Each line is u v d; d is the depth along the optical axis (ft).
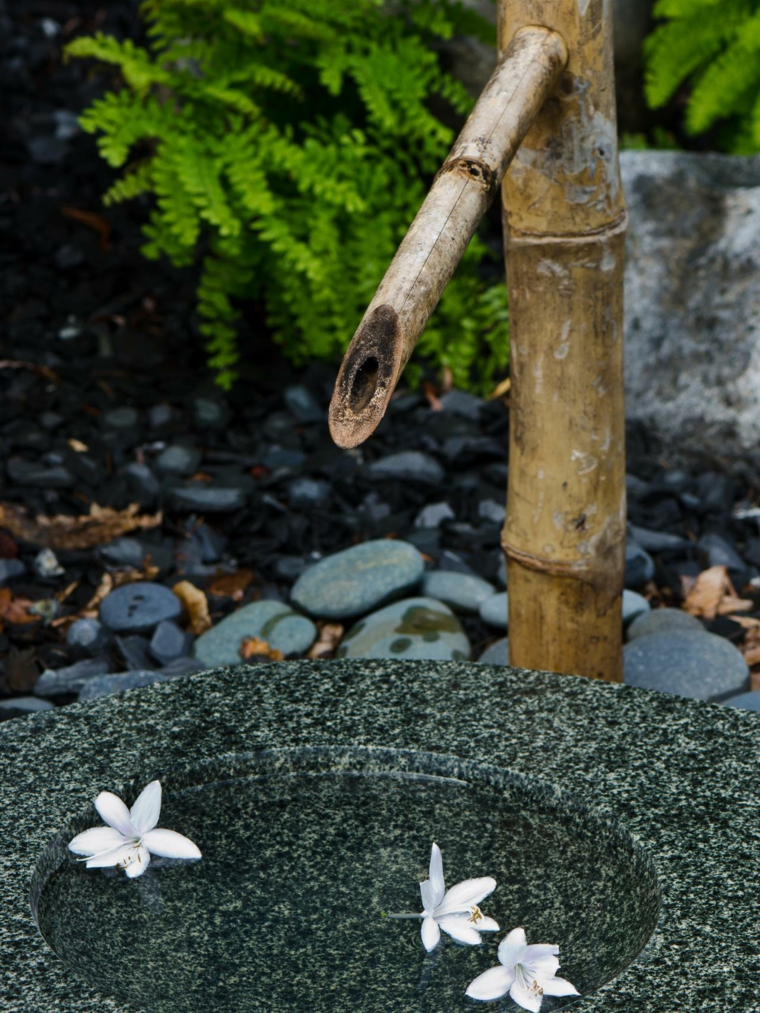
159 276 13.83
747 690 7.61
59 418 11.40
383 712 5.48
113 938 4.53
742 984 3.84
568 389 5.82
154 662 8.42
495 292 11.89
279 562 9.59
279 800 5.23
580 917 4.58
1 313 13.10
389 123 10.37
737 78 12.16
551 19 5.01
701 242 10.78
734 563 9.57
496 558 9.55
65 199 15.42
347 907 4.70
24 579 9.36
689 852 4.50
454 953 4.47
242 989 4.30
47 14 20.39
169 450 10.88
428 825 5.08
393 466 10.72
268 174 11.16
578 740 5.24
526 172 5.41
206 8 10.49
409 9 12.03
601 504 6.12
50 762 5.16
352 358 3.70
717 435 10.48
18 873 4.45
